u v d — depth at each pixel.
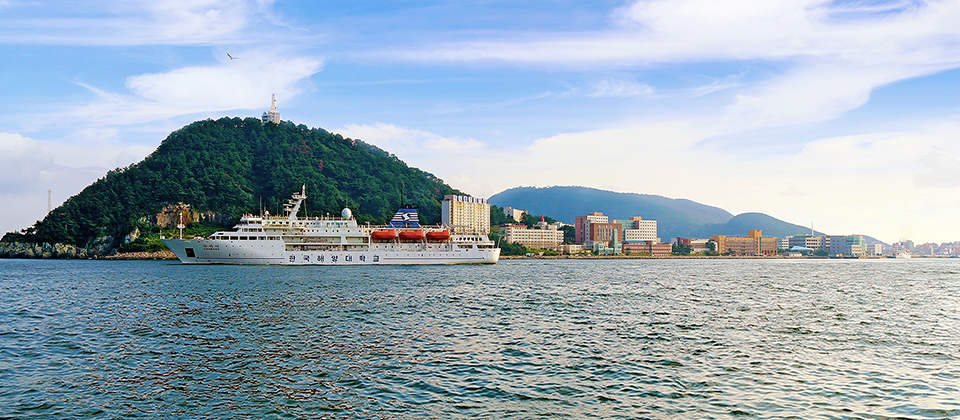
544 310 54.75
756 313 53.75
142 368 31.64
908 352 35.94
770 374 30.58
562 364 32.66
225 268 118.44
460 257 140.50
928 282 101.38
